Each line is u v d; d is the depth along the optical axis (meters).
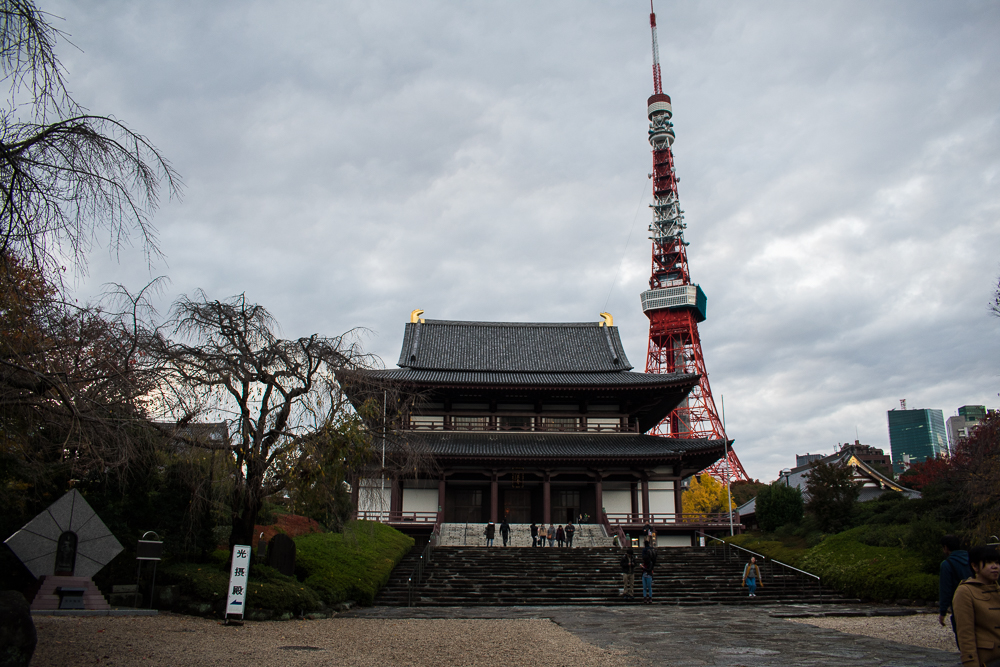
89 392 16.98
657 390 66.06
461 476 64.81
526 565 42.31
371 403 28.53
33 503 25.92
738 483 120.88
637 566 43.03
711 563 44.22
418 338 78.44
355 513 48.88
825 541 43.69
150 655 16.92
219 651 18.08
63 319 16.77
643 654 19.28
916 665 17.14
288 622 25.28
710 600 35.62
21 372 15.27
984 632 9.73
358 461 28.14
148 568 26.55
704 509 102.88
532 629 24.92
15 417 16.86
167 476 28.78
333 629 24.05
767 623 27.02
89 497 27.19
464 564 42.47
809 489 49.28
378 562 38.38
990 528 32.78
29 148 13.04
